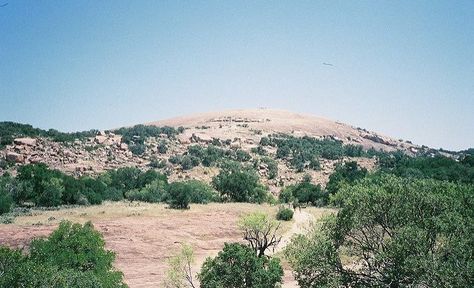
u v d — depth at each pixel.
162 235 59.00
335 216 25.41
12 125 153.12
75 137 168.50
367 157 196.00
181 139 193.75
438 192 25.30
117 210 76.94
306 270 23.77
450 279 18.39
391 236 21.88
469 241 19.89
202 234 61.75
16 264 20.84
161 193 101.88
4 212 71.12
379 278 22.53
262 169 154.50
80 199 88.44
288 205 95.75
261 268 26.75
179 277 33.66
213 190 113.25
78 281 21.23
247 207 86.94
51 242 27.17
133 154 159.50
